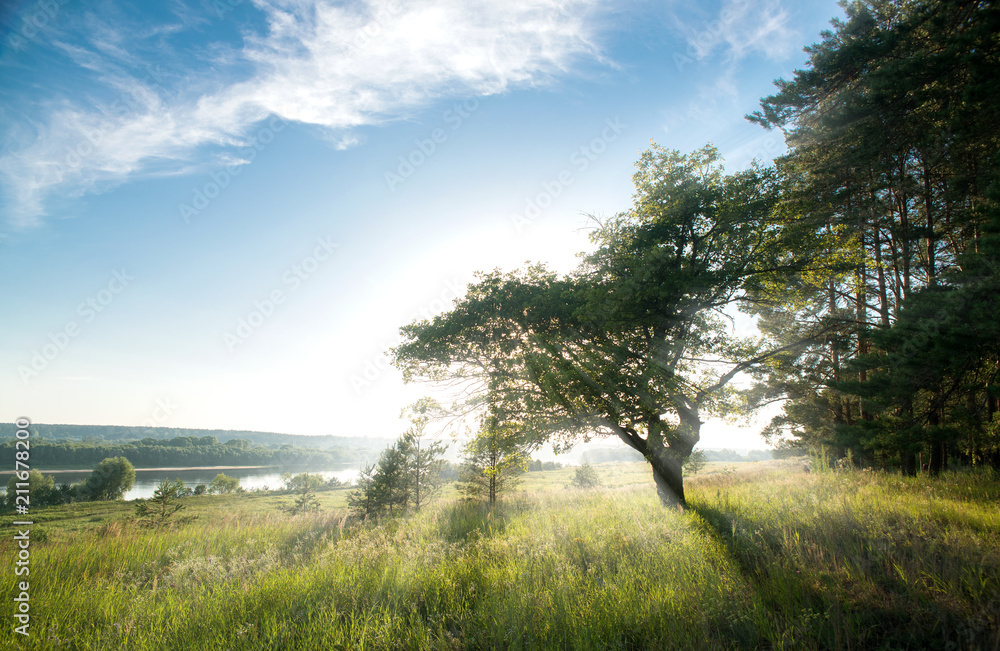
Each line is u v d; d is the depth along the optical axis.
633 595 5.13
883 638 3.98
